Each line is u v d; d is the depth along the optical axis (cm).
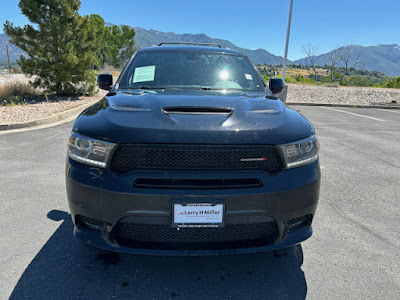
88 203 191
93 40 1252
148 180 183
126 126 191
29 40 1126
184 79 298
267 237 201
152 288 205
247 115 210
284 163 192
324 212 328
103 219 189
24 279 211
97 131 193
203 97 242
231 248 194
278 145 189
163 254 190
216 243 197
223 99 238
